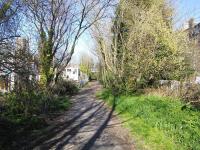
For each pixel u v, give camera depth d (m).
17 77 13.20
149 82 26.81
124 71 27.52
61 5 23.89
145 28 25.28
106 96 32.28
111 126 16.47
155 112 16.02
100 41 34.34
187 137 11.23
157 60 25.06
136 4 28.97
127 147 12.12
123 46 27.83
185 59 24.08
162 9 27.02
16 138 12.62
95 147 12.16
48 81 22.11
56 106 23.00
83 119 18.94
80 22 25.66
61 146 12.22
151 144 12.15
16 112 16.59
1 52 10.58
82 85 57.69
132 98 23.08
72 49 25.88
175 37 24.59
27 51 13.20
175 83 21.61
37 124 15.64
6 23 11.00
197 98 17.97
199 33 26.89
